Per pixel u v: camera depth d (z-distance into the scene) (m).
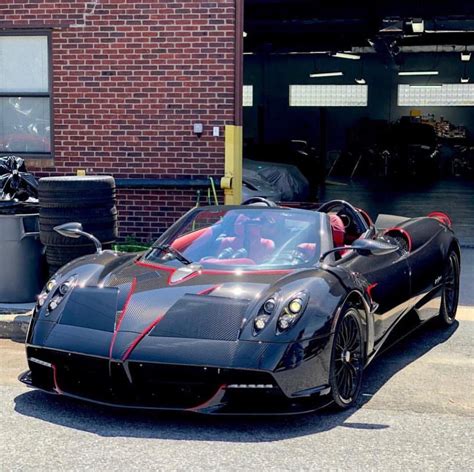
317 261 5.25
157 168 9.88
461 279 9.33
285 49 23.78
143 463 4.00
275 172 15.32
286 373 4.38
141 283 5.02
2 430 4.47
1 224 7.20
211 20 9.60
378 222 7.30
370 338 5.18
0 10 9.99
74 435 4.39
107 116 9.91
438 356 6.18
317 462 4.03
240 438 4.36
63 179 7.03
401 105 28.38
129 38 9.76
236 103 9.66
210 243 5.53
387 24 17.33
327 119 28.55
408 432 4.49
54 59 9.95
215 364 4.34
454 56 27.88
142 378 4.45
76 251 7.03
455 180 24.78
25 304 7.33
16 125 10.24
